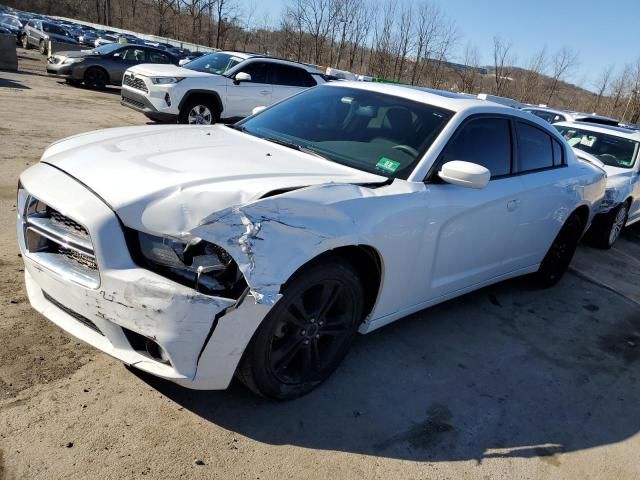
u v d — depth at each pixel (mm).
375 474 2479
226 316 2264
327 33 47188
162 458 2324
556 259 5090
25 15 50156
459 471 2598
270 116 3945
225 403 2740
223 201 2332
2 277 3537
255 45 58375
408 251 3062
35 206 2635
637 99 44812
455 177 3070
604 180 5293
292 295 2486
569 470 2748
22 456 2203
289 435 2611
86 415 2482
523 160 4141
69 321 2572
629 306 5262
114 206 2312
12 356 2779
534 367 3719
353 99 3848
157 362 2377
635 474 2814
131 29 69125
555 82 45875
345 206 2658
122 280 2252
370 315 3105
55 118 9852
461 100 3840
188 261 2240
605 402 3453
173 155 2828
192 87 10258
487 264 3947
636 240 8289
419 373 3359
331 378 3115
